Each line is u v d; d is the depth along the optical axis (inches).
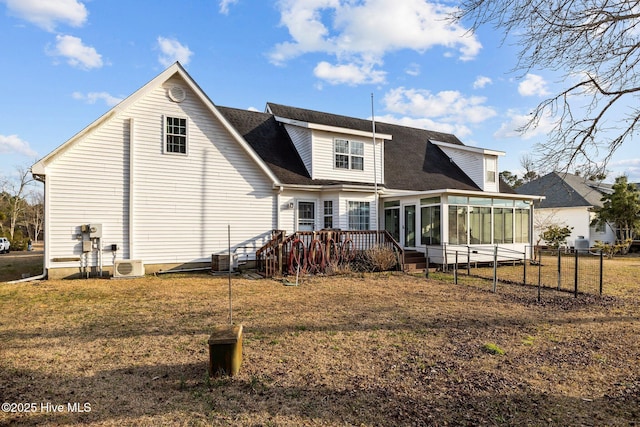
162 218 474.0
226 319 261.0
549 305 319.6
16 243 1255.5
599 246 869.2
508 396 148.0
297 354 192.7
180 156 486.6
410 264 544.7
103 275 440.5
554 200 1074.7
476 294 366.9
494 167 792.3
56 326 241.3
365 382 159.2
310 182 580.7
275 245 479.8
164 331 231.6
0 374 164.7
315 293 362.0
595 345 213.6
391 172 703.7
